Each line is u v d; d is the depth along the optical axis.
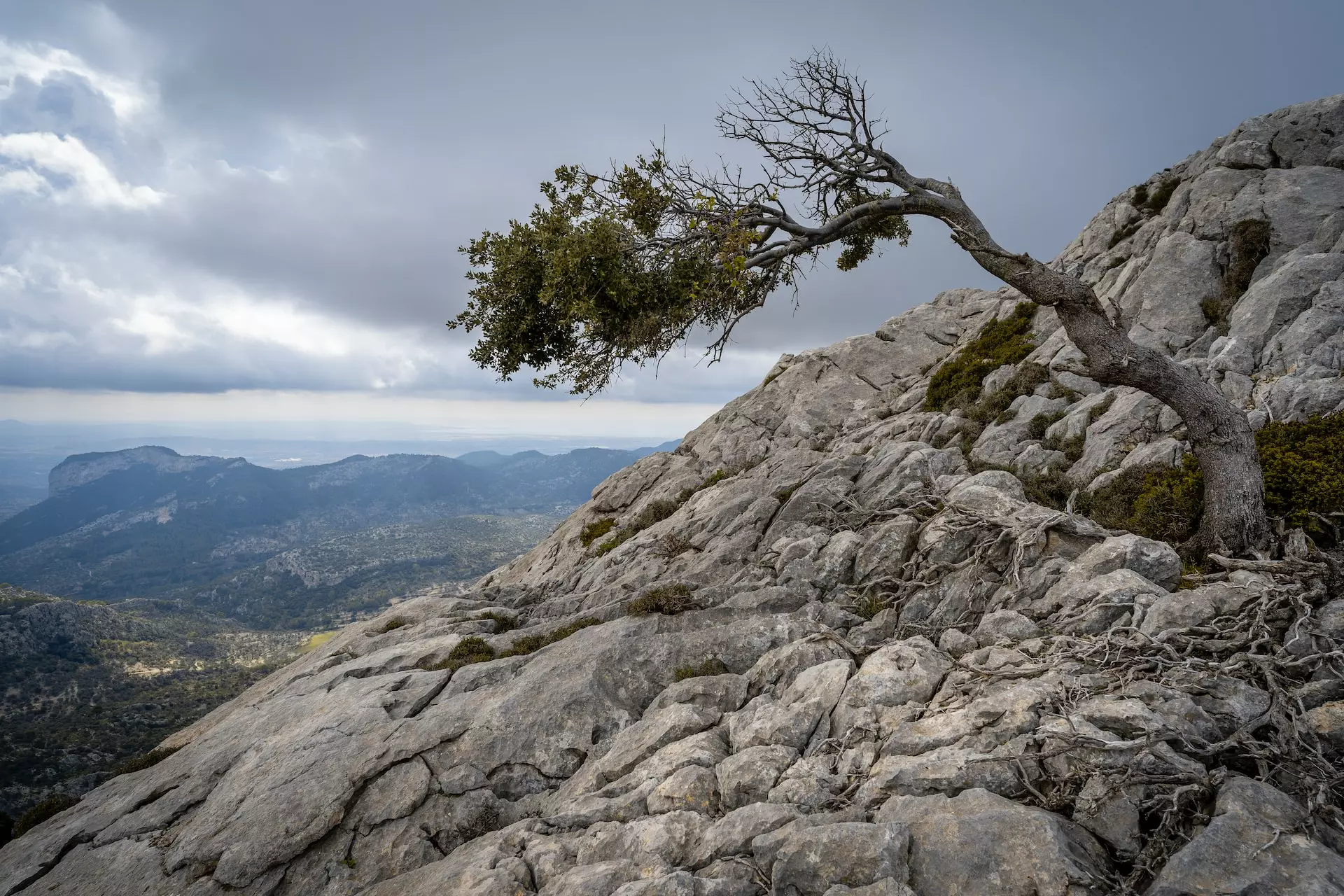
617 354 15.06
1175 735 7.58
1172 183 27.59
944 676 10.38
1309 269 18.27
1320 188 21.23
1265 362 17.31
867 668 10.66
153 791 13.59
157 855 11.55
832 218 15.42
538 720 12.37
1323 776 6.91
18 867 12.25
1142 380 13.41
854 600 14.90
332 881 10.39
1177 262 22.17
